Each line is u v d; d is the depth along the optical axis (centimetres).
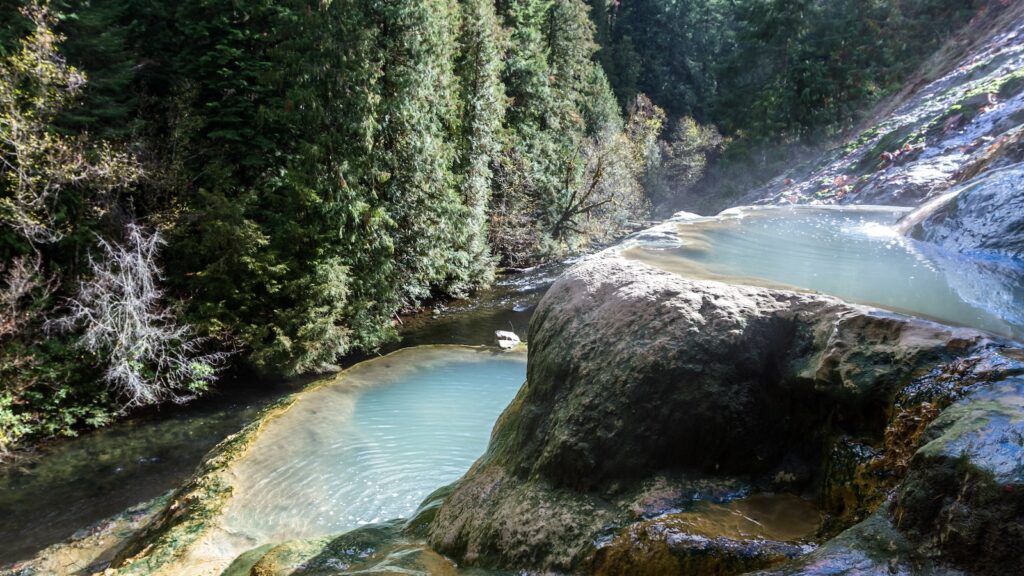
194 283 1313
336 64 1528
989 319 282
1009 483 141
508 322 1775
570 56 3275
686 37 6022
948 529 149
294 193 1448
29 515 845
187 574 568
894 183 686
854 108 2217
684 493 284
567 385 345
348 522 647
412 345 1562
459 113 2066
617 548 264
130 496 895
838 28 2380
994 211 396
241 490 702
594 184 2683
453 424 874
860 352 248
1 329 1075
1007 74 777
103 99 1341
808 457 272
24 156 1118
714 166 4394
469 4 2109
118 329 1140
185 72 1581
